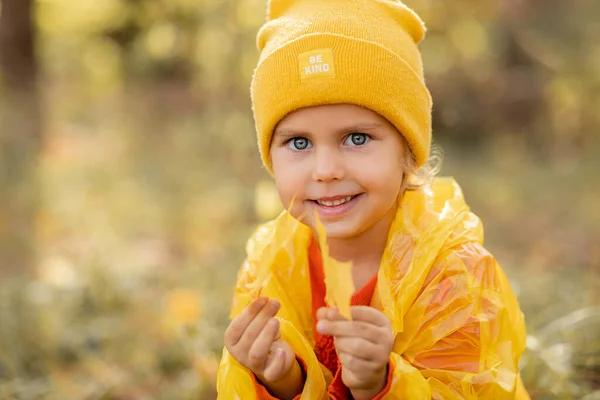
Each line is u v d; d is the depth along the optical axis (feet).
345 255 6.08
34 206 18.62
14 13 24.52
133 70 35.47
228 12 25.35
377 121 5.53
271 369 5.23
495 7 27.81
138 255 16.19
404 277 5.68
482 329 5.47
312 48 5.50
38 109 23.80
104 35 36.29
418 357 5.52
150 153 26.25
